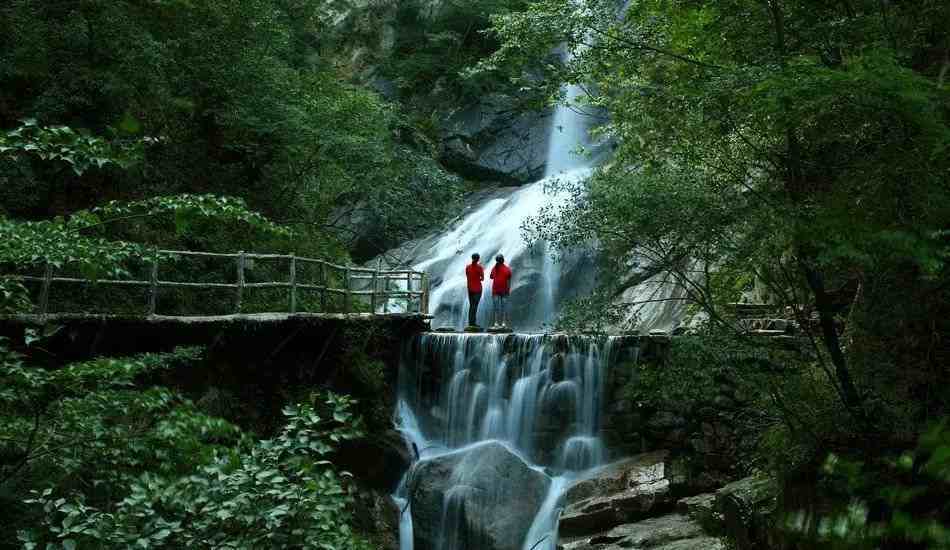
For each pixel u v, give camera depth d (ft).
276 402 42.37
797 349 29.43
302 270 58.39
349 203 83.66
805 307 27.22
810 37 26.11
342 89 66.69
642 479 39.63
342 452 42.78
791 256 25.99
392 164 65.16
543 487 42.24
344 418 17.80
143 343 35.91
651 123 27.89
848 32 25.08
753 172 28.32
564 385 45.52
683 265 30.22
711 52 30.68
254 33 58.23
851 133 21.74
